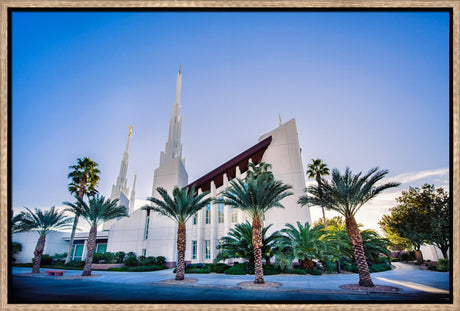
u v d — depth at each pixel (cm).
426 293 980
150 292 1093
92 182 3262
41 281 1574
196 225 2811
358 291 1084
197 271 2081
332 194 1363
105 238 3650
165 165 3228
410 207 2942
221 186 3122
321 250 1741
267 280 1506
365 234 2205
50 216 2227
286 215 2528
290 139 2892
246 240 1956
